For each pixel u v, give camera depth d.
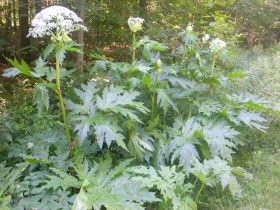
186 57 4.90
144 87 3.69
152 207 3.24
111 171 2.89
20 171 2.91
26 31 6.77
